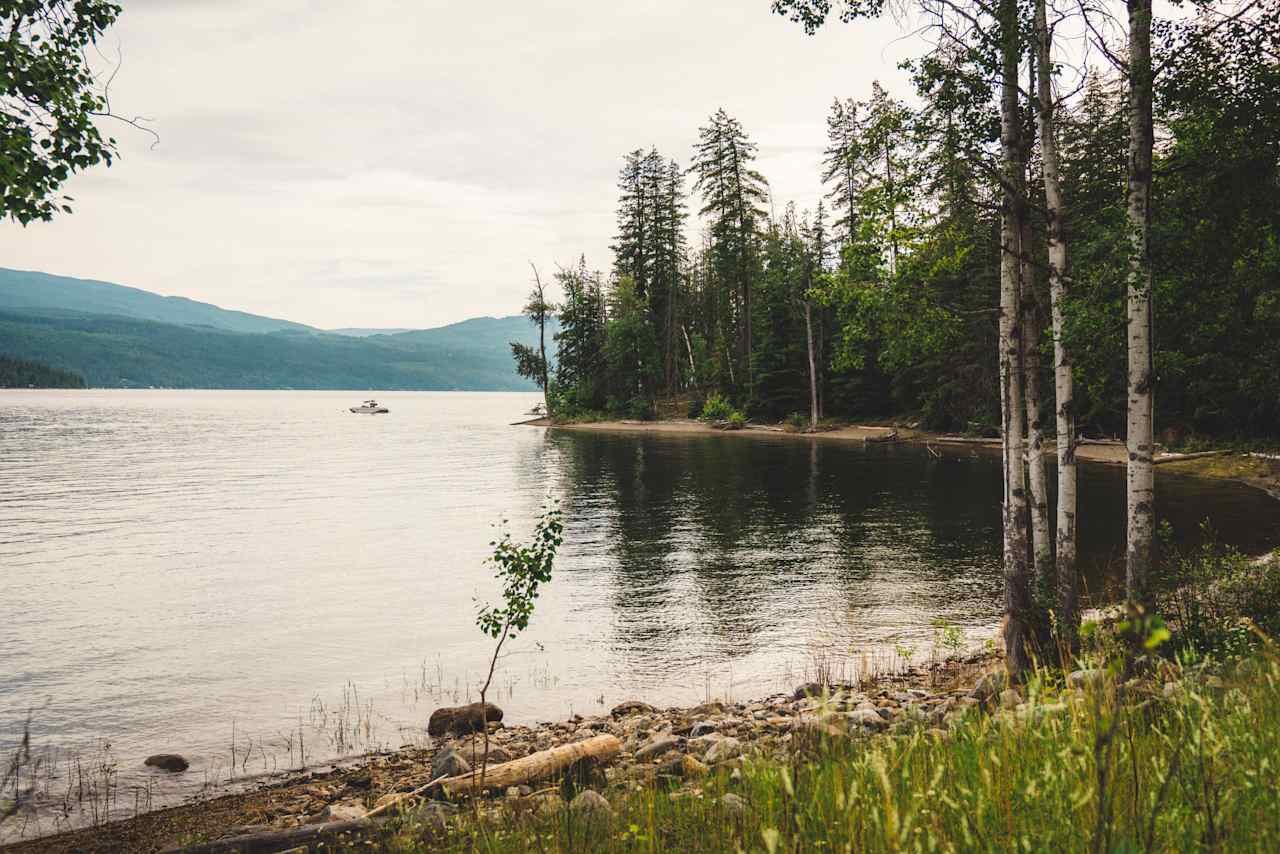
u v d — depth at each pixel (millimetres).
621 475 41531
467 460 53562
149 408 165125
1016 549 10586
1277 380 21016
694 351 91875
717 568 20188
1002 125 11297
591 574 19781
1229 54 9578
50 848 7430
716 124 70625
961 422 56750
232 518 30141
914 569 19547
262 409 170625
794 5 11281
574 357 97000
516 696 12031
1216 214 9875
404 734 10555
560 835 4531
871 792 3062
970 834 2420
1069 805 2508
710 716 10492
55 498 35719
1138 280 9469
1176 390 40656
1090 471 37719
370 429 97125
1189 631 7570
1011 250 11461
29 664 13547
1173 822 2240
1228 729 3082
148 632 15469
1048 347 12297
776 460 47219
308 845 6230
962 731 3928
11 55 7312
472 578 20125
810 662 13148
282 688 12391
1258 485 31172
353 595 18422
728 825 3859
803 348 70250
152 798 8609
